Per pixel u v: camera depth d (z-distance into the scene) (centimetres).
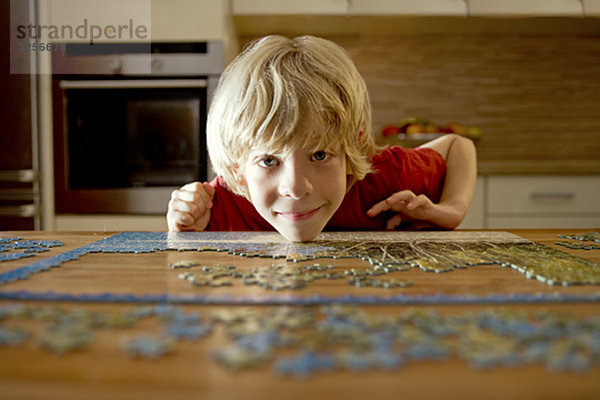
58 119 214
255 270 59
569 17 242
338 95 72
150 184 219
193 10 212
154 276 56
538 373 31
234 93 74
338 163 74
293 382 30
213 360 33
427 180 115
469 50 274
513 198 222
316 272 59
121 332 37
